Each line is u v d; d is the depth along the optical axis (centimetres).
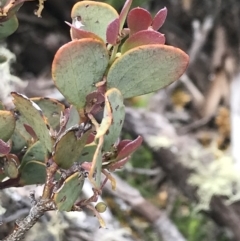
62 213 24
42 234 24
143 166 38
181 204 37
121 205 30
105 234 25
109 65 11
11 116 12
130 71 11
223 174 31
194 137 39
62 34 42
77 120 11
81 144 11
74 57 10
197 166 32
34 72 42
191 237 35
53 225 24
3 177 14
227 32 45
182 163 32
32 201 12
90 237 25
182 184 32
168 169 32
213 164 32
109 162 12
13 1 13
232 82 42
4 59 20
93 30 11
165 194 37
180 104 44
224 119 40
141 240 31
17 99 11
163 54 11
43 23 41
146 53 11
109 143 11
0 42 28
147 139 33
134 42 11
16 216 21
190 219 35
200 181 31
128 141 12
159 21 11
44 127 11
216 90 43
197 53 43
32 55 41
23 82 32
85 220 25
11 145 15
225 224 31
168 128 34
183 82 44
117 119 11
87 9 11
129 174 38
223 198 30
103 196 33
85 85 11
